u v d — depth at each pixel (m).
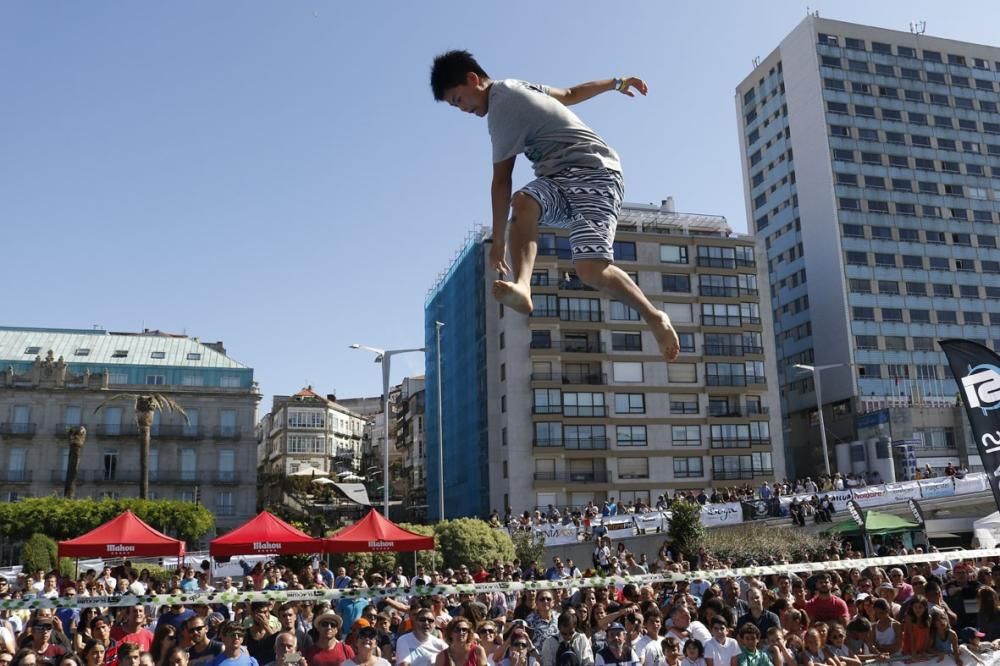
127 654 8.01
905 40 85.25
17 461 66.75
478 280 67.31
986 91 86.56
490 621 9.34
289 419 103.88
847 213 78.81
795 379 82.25
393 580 18.48
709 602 10.53
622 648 9.04
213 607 13.98
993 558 17.36
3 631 8.90
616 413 63.94
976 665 9.95
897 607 11.35
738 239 69.50
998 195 83.69
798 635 10.16
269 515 19.25
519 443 61.62
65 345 73.25
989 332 79.44
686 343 66.50
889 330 76.62
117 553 17.61
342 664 8.51
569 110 3.34
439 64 3.43
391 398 115.31
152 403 57.00
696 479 64.25
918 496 42.72
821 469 76.88
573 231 3.25
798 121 84.25
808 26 83.38
